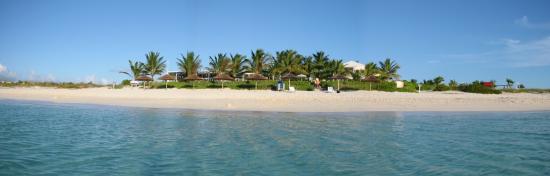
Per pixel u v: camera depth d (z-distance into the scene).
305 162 9.38
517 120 19.47
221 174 8.27
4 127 15.69
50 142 12.02
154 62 77.75
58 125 16.44
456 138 13.11
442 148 11.24
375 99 32.88
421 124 17.27
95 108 26.53
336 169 8.73
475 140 12.70
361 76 73.12
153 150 10.76
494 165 9.16
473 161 9.56
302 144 11.77
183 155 10.09
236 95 36.94
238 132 14.29
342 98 33.66
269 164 9.16
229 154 10.25
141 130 14.84
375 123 17.55
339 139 12.73
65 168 8.71
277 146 11.41
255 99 33.12
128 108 26.52
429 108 26.98
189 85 59.38
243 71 74.19
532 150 10.98
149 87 61.09
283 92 42.81
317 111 24.33
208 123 17.27
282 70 70.88
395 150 10.89
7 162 9.20
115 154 10.20
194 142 12.05
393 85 54.69
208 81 66.44
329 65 68.00
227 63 74.62
